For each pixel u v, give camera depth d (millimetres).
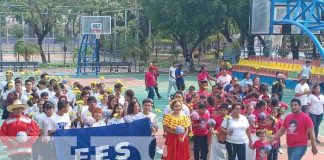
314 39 26797
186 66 39094
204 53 53656
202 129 10688
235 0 35344
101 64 37594
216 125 10430
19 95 12469
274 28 29656
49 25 45500
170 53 54312
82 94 11641
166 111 10789
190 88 12695
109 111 10461
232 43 40438
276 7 29250
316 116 13453
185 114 10094
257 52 46750
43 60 45469
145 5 37688
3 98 12945
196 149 10852
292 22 27953
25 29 70250
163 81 31516
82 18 36250
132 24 43625
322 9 28484
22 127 8312
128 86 28203
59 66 42375
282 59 31766
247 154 10008
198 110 10852
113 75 35188
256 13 29703
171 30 36875
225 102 10703
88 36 40562
